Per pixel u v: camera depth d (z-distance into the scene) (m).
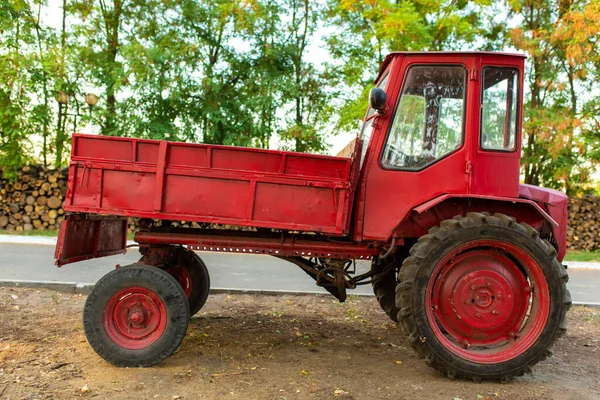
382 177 3.99
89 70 13.48
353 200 4.00
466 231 3.67
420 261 3.67
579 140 12.39
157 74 12.70
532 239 3.71
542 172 14.68
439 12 12.65
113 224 4.71
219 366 3.78
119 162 3.78
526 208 3.96
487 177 3.90
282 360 4.00
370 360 4.12
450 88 4.00
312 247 4.15
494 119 3.93
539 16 14.41
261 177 3.80
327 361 4.03
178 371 3.62
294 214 3.82
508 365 3.69
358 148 3.94
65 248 3.86
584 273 10.89
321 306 6.12
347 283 4.48
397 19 11.11
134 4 14.17
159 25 14.14
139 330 3.75
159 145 3.78
